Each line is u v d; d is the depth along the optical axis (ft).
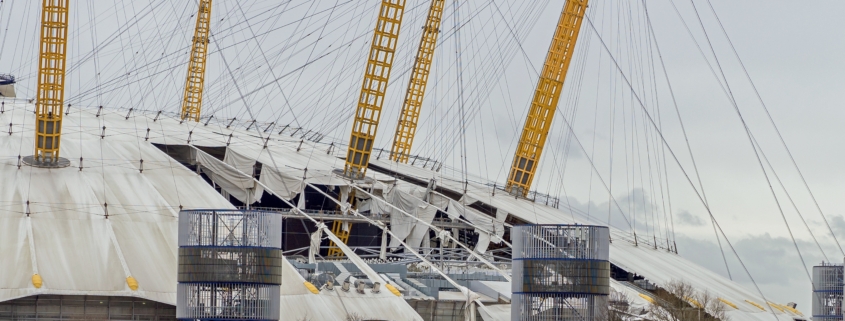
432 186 551.59
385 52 528.63
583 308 375.66
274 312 344.49
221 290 338.75
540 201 612.29
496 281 457.27
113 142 501.97
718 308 447.42
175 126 556.51
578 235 377.71
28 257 369.30
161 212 424.46
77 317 355.15
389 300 401.90
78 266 370.53
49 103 468.75
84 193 431.43
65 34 458.09
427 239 529.04
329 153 572.92
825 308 476.13
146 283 368.48
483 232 525.75
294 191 515.91
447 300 420.36
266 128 595.47
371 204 533.55
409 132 654.94
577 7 615.16
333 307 386.52
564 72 615.16
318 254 458.50
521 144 616.39
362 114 529.04
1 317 347.36
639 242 583.99
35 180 439.22
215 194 461.78
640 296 458.09
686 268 550.77
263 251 341.82
